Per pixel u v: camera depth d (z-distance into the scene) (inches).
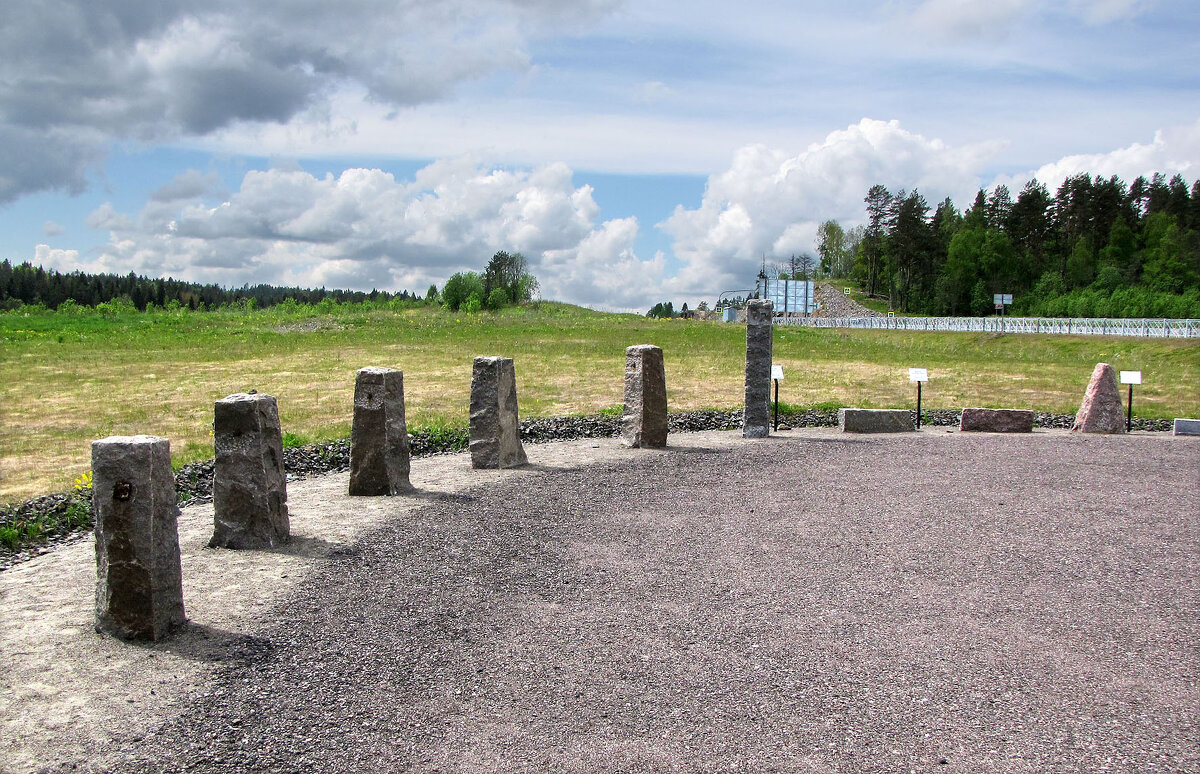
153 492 214.1
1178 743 168.6
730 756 163.2
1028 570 276.2
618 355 1140.5
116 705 182.9
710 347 1291.8
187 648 211.8
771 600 246.4
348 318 1974.7
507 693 188.1
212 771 159.5
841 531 322.0
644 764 160.6
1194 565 282.8
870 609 239.6
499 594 250.1
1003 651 211.3
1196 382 927.0
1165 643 217.3
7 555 306.2
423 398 724.0
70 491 394.9
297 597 246.1
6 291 4062.5
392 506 357.1
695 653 208.7
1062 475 432.5
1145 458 483.2
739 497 378.6
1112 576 270.8
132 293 4566.9
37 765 160.1
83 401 714.2
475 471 438.6
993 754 164.1
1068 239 3833.7
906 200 4114.2
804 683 192.7
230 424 293.1
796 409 694.5
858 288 5447.8
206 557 284.2
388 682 193.6
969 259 3914.9
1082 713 180.1
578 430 584.1
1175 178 4114.2
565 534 314.8
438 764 161.5
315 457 480.1
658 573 270.4
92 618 231.3
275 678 195.8
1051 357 1296.8
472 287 2970.0
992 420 613.9
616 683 192.5
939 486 404.2
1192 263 3201.3
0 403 701.3
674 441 547.5
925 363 1152.2
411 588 254.4
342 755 164.7
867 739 169.0
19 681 193.3
